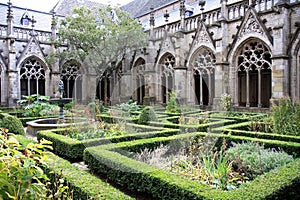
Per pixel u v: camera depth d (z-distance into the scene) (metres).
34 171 2.88
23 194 2.64
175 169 6.05
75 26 21.06
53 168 5.14
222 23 19.62
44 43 28.05
